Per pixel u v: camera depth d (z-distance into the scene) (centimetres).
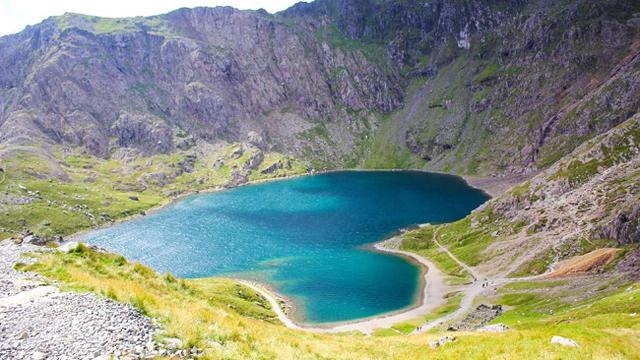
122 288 3497
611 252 17250
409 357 3825
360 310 17300
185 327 2930
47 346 2384
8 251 4234
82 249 4694
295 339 3759
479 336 4203
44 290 3234
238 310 15275
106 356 2336
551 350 3450
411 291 19250
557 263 18812
